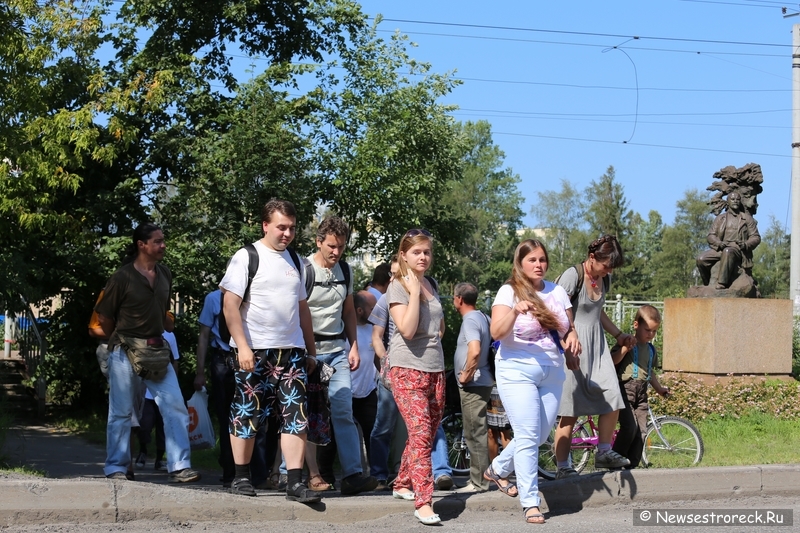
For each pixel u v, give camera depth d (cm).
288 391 583
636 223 8106
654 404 1145
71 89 1393
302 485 579
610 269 650
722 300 1305
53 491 539
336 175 1656
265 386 586
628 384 799
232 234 1455
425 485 571
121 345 630
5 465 764
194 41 1648
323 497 630
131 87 1424
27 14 1205
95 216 1451
